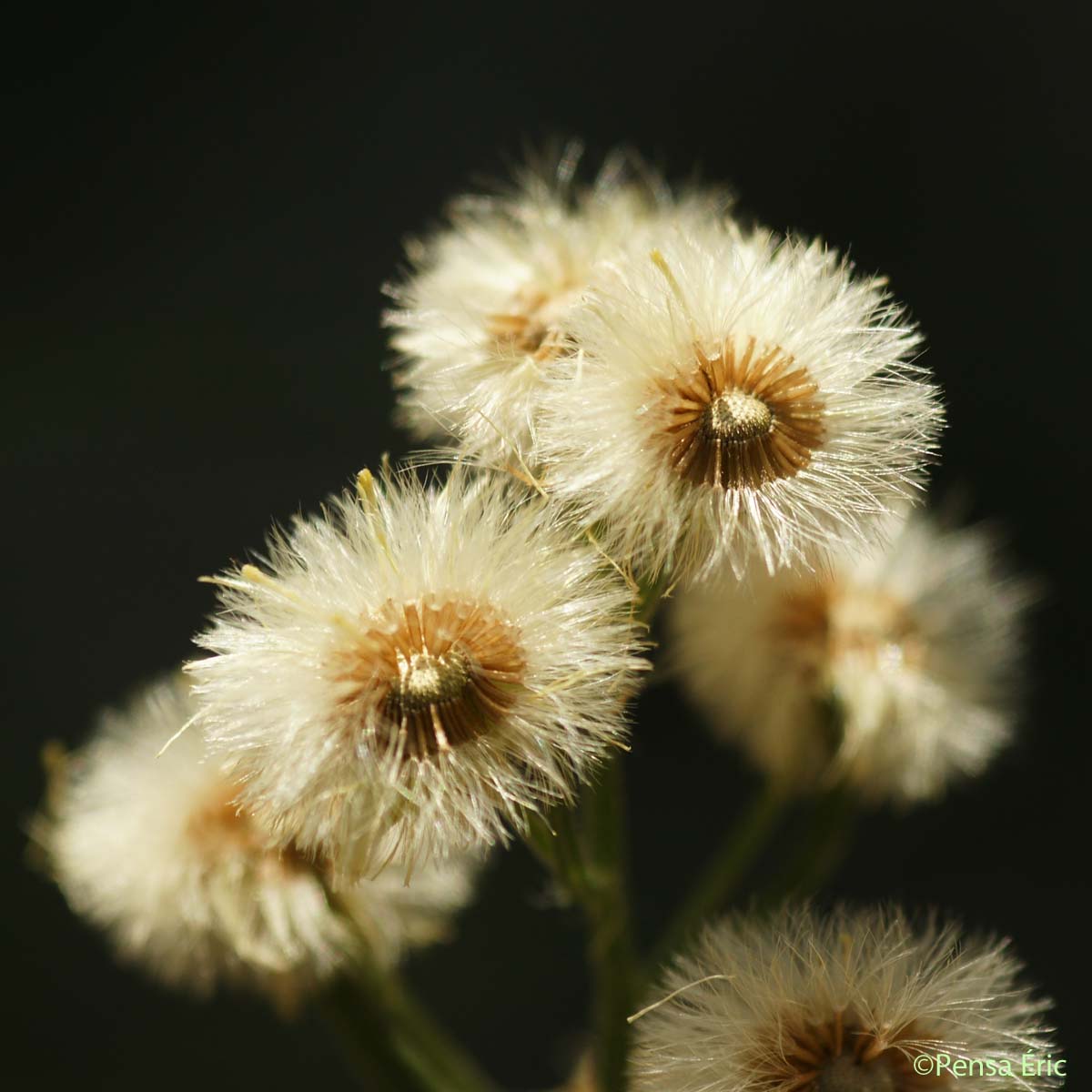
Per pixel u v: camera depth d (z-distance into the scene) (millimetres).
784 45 330
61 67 338
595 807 179
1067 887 300
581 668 172
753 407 172
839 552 173
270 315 332
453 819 170
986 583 196
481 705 171
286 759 171
